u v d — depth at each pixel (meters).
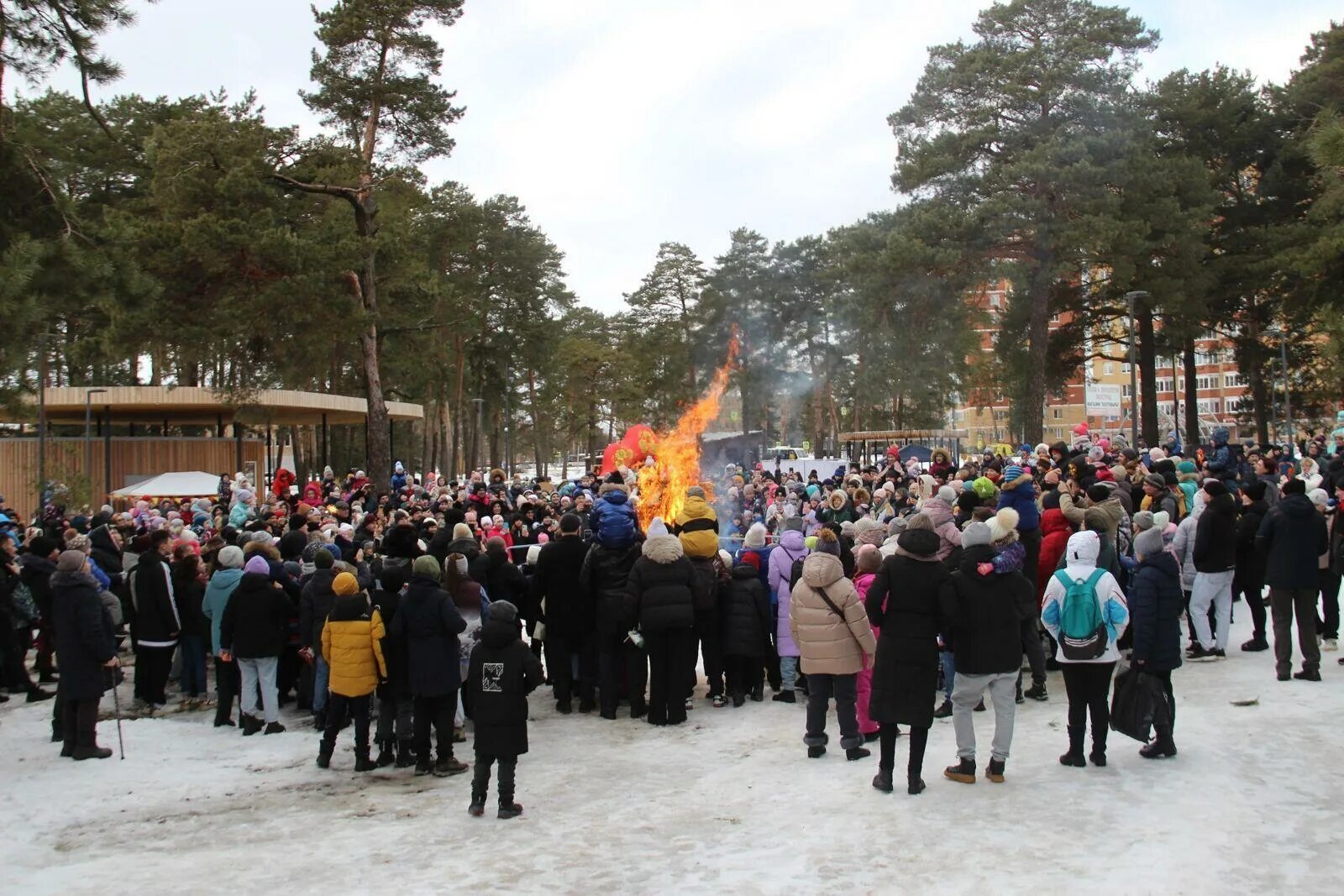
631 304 69.81
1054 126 35.66
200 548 13.18
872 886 5.91
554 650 11.22
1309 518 9.96
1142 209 35.53
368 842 7.14
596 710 11.32
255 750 9.99
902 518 10.95
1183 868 5.97
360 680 9.12
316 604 10.46
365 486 24.61
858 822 6.98
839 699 8.62
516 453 103.50
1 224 11.30
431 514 15.93
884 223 38.31
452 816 7.69
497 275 66.88
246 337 30.19
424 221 50.53
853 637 8.62
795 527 11.16
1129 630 11.99
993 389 76.69
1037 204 33.12
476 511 17.58
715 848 6.69
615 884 6.15
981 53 35.94
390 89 32.25
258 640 10.54
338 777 9.05
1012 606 7.59
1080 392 90.38
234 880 6.47
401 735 9.24
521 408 80.56
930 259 33.91
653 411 68.56
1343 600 14.77
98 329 19.00
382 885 6.29
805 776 8.23
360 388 55.12
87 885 6.44
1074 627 7.82
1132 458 15.20
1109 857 6.18
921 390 56.91
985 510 10.00
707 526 10.81
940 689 11.19
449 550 11.15
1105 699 7.92
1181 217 35.84
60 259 11.28
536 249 68.56
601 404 71.19
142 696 12.14
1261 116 43.16
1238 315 46.66
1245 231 42.09
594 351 69.19
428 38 32.75
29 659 15.51
